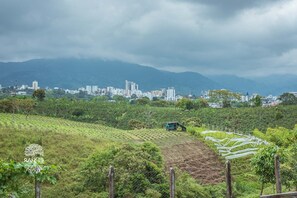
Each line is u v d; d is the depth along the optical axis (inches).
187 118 4763.8
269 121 4318.4
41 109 4805.6
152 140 3203.7
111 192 597.9
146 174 1227.9
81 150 2132.1
